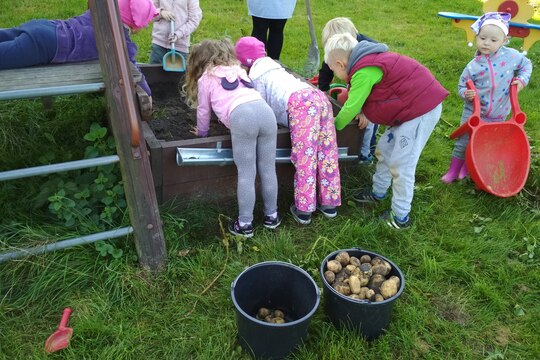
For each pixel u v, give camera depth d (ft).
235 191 10.59
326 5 27.58
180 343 7.66
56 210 8.85
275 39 16.42
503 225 11.02
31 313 7.93
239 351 7.54
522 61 11.89
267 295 8.10
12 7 21.45
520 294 9.16
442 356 7.84
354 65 9.65
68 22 9.55
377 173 11.06
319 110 9.96
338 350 7.56
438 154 13.55
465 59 20.97
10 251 8.38
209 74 9.67
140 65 13.53
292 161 10.28
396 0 29.89
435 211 11.29
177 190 10.05
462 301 8.91
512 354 7.99
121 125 8.14
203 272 8.82
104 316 7.95
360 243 10.03
